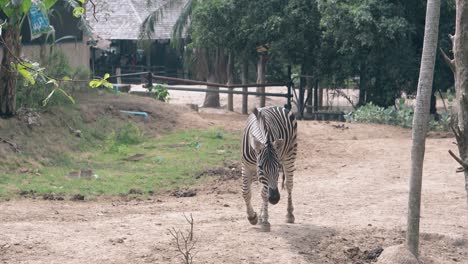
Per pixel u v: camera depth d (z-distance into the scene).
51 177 14.21
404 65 25.45
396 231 10.64
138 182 14.30
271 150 9.28
